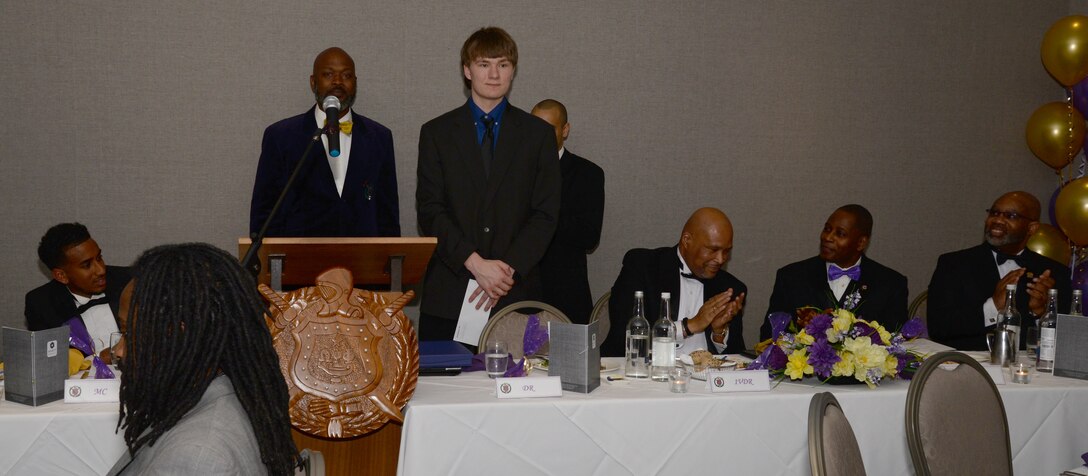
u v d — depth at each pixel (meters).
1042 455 2.77
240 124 4.80
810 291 4.03
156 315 1.13
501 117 3.82
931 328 4.32
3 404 2.27
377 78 4.95
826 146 5.65
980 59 5.86
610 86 5.28
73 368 2.54
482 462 2.36
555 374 2.59
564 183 4.56
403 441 2.33
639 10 5.30
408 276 2.88
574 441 2.42
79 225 3.32
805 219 5.64
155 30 4.68
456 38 5.04
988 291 4.23
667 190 5.41
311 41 4.86
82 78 4.61
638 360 2.81
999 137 5.92
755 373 2.62
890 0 5.70
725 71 5.45
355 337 2.28
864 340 2.65
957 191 5.88
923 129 5.80
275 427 1.19
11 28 4.52
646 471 2.47
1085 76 5.33
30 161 4.57
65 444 2.17
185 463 1.06
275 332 2.25
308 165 4.07
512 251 3.65
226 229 4.82
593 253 5.33
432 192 3.75
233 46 4.78
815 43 5.59
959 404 2.26
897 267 5.82
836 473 1.71
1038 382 2.88
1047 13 5.93
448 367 2.77
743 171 5.52
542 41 5.17
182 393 1.15
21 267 4.58
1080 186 5.06
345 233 4.10
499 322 3.57
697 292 3.77
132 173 4.69
